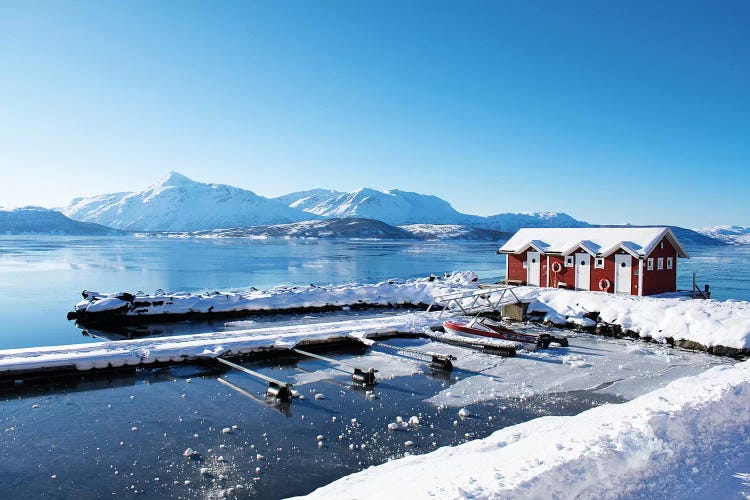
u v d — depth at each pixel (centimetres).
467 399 1590
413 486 736
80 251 12900
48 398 1612
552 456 797
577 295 2964
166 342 2164
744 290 5066
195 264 8631
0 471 1123
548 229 3856
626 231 3412
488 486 691
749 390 1114
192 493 1023
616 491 717
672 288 3388
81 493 1027
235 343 2117
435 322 2706
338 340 2350
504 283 3875
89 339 2731
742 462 835
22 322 3269
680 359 2092
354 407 1519
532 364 2008
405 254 12788
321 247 17225
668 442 865
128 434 1322
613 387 1712
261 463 1153
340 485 899
